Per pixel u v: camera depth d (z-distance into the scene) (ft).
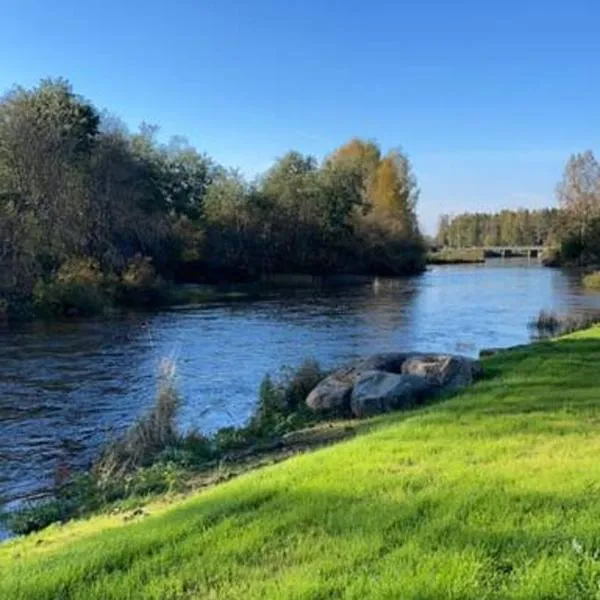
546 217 383.24
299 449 29.91
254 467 27.58
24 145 121.60
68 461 34.04
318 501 16.80
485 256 359.87
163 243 156.97
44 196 123.03
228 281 176.76
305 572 12.82
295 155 213.66
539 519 14.62
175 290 141.59
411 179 256.73
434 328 90.68
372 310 114.32
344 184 211.00
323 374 45.60
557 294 143.02
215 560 13.83
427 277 211.61
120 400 48.65
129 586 12.94
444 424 25.64
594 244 240.73
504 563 12.55
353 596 11.59
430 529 14.37
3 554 18.51
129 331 87.61
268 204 192.44
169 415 34.78
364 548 13.67
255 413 40.70
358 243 213.66
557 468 18.35
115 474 28.76
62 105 142.92
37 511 24.68
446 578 11.93
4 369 60.95
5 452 35.86
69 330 88.38
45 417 43.73
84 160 140.87
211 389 52.11
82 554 15.08
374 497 16.81
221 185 192.13
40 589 13.09
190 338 81.35
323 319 101.30
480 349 71.67
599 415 26.09
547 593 11.28
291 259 196.75
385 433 24.88
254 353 70.18
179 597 12.39
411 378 36.55
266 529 15.19
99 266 123.54
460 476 18.04
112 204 142.20
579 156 260.83
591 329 65.98
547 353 46.88
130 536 15.97
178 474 27.37
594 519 14.39
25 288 103.30
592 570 11.91
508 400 30.30
